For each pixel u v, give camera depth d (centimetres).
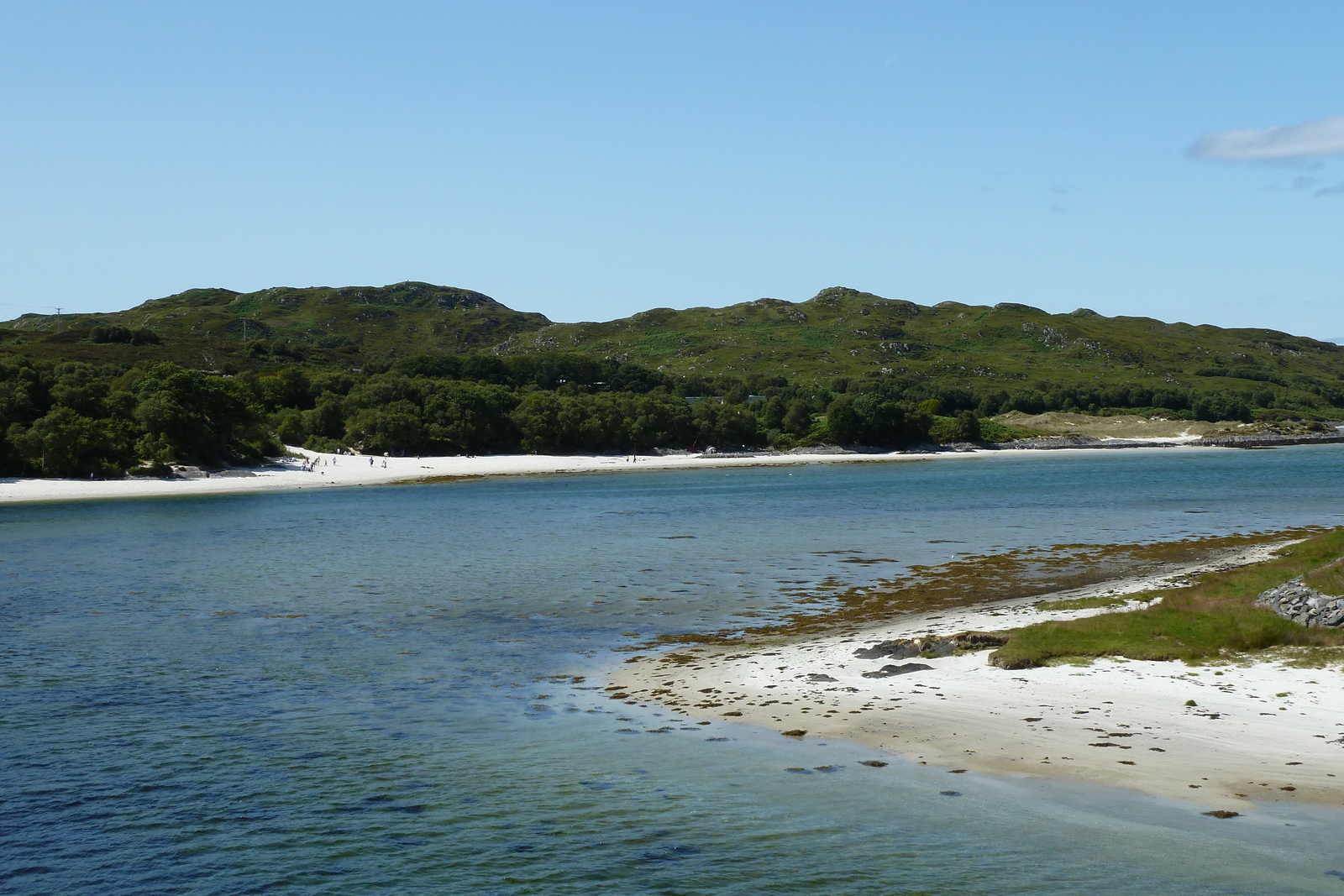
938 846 1459
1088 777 1686
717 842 1512
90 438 10575
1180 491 8906
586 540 5781
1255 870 1342
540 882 1410
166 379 12250
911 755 1839
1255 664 2295
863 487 10162
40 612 3638
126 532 6619
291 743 2052
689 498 9038
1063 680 2258
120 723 2212
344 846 1547
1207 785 1622
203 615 3572
